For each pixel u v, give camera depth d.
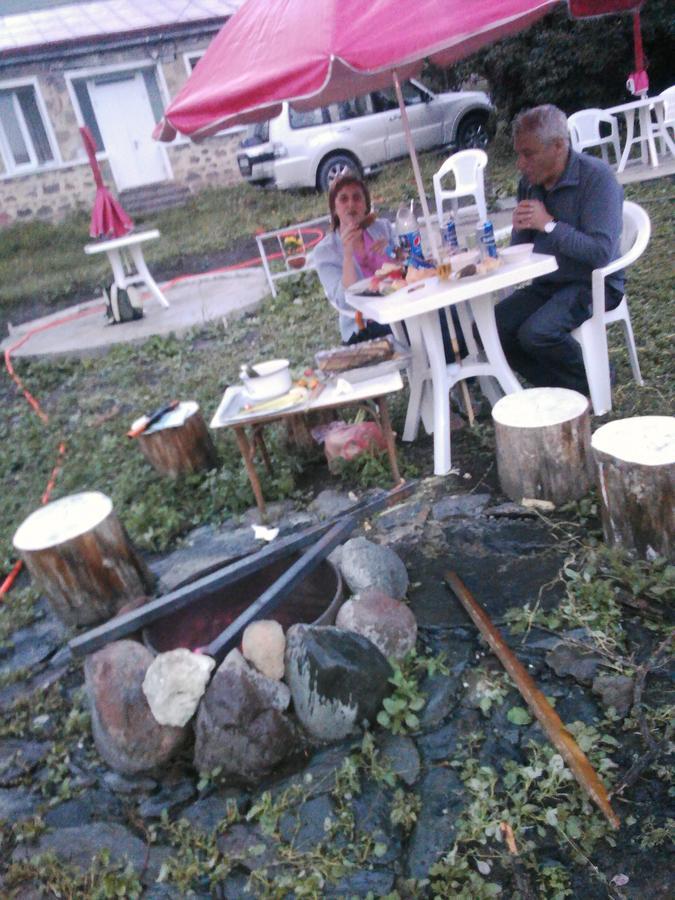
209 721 2.50
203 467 4.56
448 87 14.34
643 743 2.28
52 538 3.39
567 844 2.07
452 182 11.58
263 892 2.15
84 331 8.75
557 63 12.64
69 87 15.55
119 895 2.22
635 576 2.84
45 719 2.99
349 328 4.57
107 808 2.53
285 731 2.51
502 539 3.33
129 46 15.59
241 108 2.88
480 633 2.84
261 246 8.21
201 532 4.04
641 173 9.13
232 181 16.80
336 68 3.15
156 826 2.41
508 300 4.20
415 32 2.68
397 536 3.51
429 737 2.49
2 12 18.78
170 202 16.12
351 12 2.70
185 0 17.12
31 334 9.32
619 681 2.46
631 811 2.11
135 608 3.08
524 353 4.19
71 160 15.98
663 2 11.90
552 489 3.42
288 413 3.64
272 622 2.69
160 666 2.57
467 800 2.25
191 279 10.13
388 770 2.38
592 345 3.98
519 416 3.46
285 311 7.75
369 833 2.23
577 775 2.18
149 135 16.36
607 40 12.30
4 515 4.84
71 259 13.72
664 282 5.71
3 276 13.29
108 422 5.97
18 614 3.75
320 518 3.78
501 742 2.40
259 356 6.64
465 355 4.28
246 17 3.16
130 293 8.73
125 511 4.34
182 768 2.60
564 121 3.72
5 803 2.64
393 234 4.57
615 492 2.91
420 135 12.87
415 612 3.02
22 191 15.81
